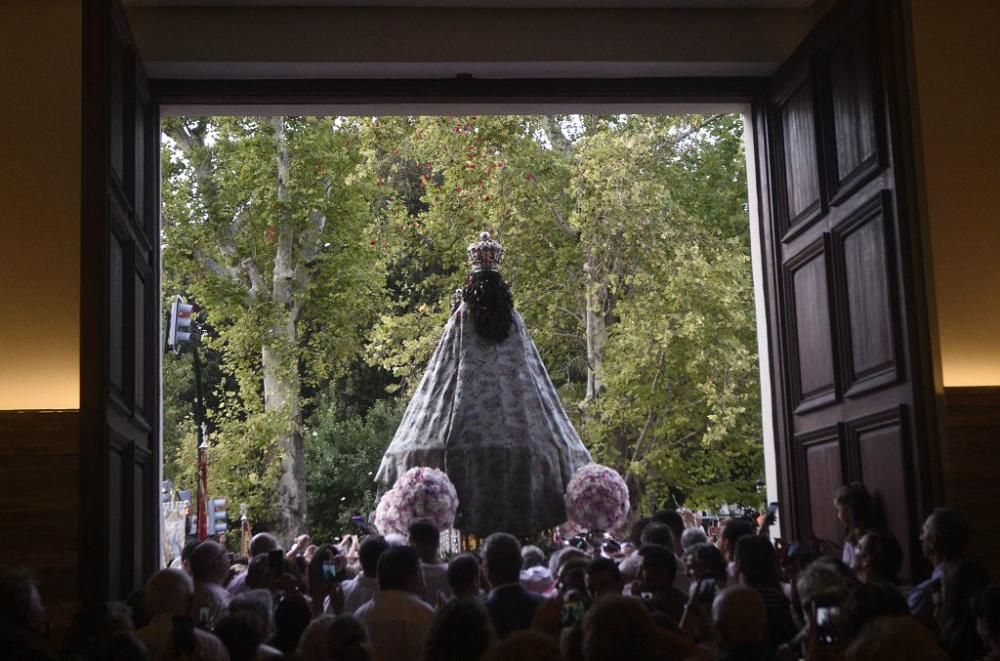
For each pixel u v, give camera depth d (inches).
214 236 847.1
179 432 991.6
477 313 317.4
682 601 190.2
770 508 305.9
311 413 1022.4
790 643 176.9
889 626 112.2
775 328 332.2
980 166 303.1
